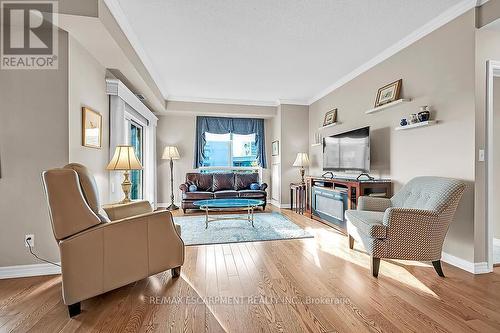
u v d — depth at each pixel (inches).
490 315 68.2
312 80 186.5
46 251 92.9
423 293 79.9
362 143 148.0
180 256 90.4
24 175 90.8
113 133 132.5
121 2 95.3
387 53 136.5
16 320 65.8
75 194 69.0
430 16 105.4
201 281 87.9
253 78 181.8
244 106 245.8
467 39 96.9
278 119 245.4
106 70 128.7
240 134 266.7
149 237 82.1
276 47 133.1
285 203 241.0
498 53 97.5
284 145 241.0
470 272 95.4
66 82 93.7
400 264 103.6
